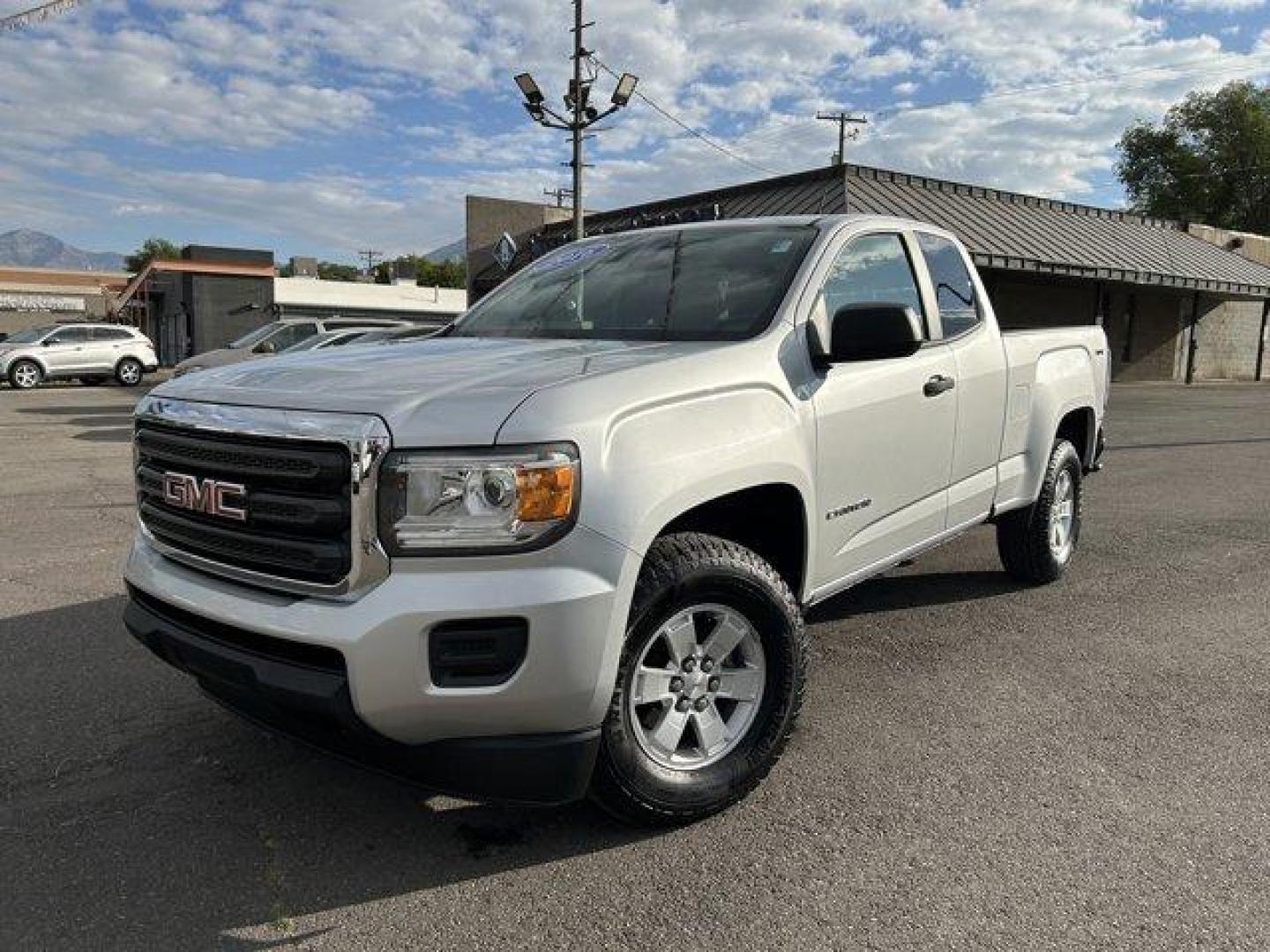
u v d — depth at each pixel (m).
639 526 2.68
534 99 19.27
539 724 2.59
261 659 2.66
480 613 2.48
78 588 5.78
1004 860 2.88
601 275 4.27
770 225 4.18
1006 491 5.10
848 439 3.64
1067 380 5.59
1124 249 23.25
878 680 4.32
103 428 15.80
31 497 9.01
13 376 26.47
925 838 3.00
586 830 3.05
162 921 2.59
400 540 2.50
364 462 2.51
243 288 43.00
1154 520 7.93
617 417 2.73
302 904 2.67
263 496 2.70
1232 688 4.23
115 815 3.14
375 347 3.67
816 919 2.60
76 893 2.71
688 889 2.74
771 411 3.25
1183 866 2.85
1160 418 17.77
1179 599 5.60
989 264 18.89
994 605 5.46
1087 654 4.66
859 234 4.08
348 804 3.22
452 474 2.50
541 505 2.52
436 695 2.49
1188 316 31.05
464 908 2.65
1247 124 48.31
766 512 3.49
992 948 2.48
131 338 28.69
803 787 3.33
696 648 3.04
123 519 7.94
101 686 4.23
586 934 2.54
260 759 3.54
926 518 4.34
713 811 3.09
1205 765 3.50
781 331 3.47
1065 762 3.53
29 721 3.86
